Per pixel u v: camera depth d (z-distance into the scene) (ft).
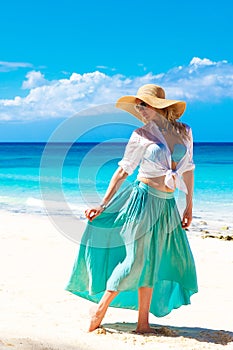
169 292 15.37
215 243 31.83
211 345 13.61
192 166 14.79
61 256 26.18
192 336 14.47
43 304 17.37
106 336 13.85
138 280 13.99
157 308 15.33
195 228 37.70
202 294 20.12
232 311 17.79
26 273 22.29
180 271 14.64
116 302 15.37
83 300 18.06
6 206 46.65
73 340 12.78
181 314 17.31
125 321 15.93
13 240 30.22
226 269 24.75
